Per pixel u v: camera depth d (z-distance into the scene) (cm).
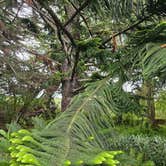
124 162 146
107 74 272
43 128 173
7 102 699
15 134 133
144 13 277
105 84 236
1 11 521
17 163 108
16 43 568
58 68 544
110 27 429
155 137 645
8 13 531
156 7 263
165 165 540
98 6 261
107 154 115
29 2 380
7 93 666
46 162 110
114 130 196
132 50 262
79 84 454
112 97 234
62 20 457
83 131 173
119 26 340
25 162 104
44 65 575
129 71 255
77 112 194
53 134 152
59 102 720
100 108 206
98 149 137
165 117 995
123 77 252
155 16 280
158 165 539
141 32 273
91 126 186
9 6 510
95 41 276
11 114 691
